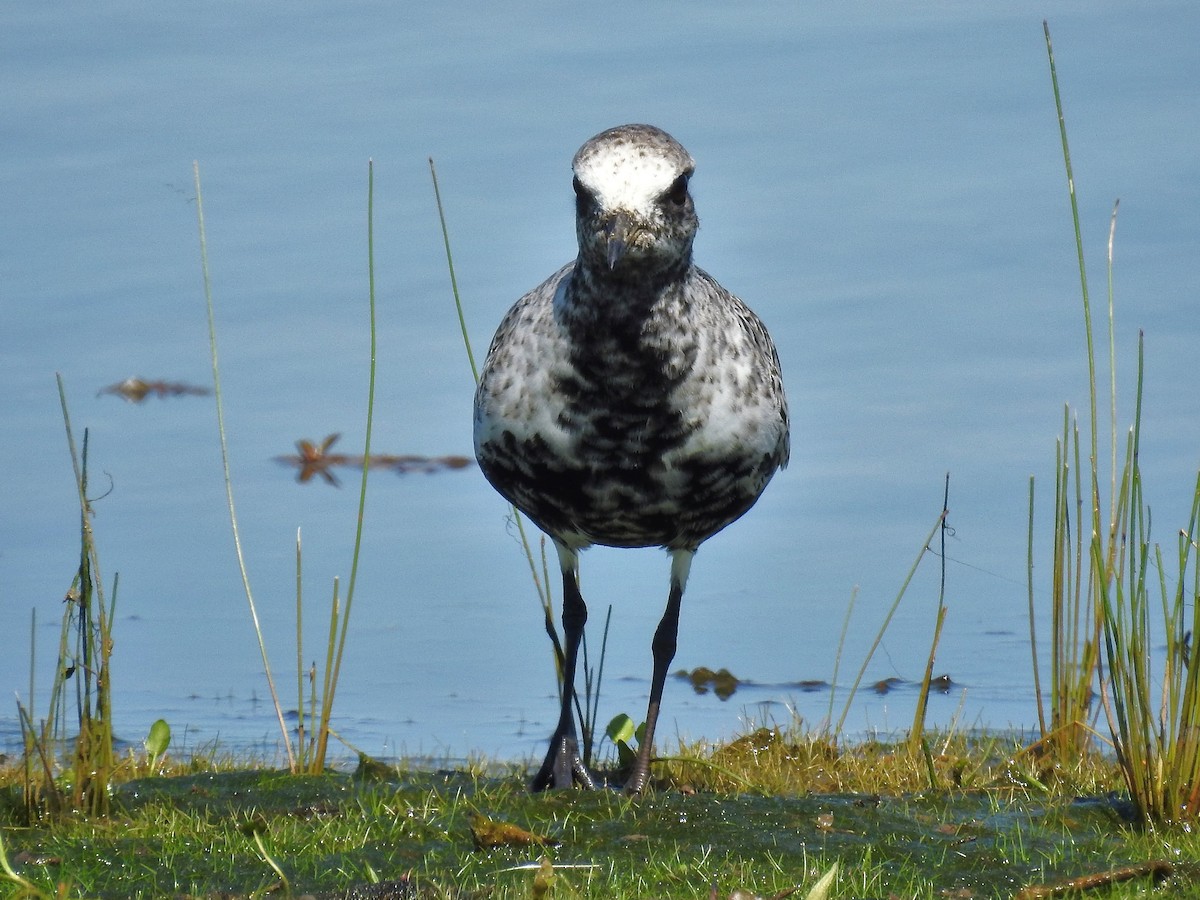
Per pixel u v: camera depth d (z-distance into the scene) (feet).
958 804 37.06
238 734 47.83
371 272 43.21
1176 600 36.50
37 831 35.88
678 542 40.16
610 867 32.50
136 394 70.64
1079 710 42.52
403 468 67.26
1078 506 42.75
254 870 32.42
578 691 51.90
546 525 40.22
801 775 41.73
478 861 33.04
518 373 38.17
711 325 37.96
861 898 30.86
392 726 48.93
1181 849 33.88
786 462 42.70
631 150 36.06
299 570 43.21
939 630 43.73
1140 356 36.45
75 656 38.50
